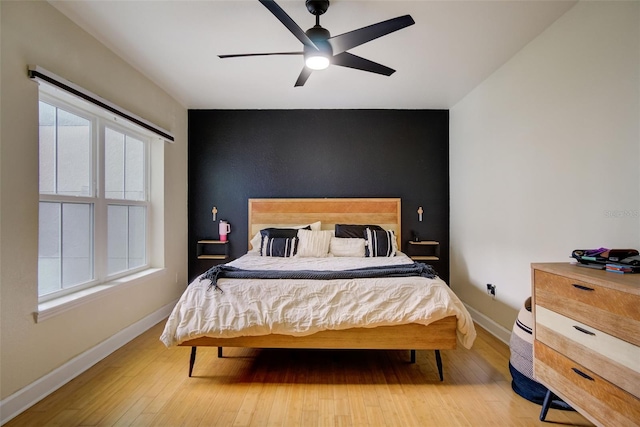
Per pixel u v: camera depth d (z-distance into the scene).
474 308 3.31
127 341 2.68
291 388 1.99
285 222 3.96
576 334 1.41
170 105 3.53
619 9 1.68
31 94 1.82
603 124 1.78
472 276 3.36
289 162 4.04
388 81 3.13
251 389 1.97
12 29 1.71
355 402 1.84
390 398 1.88
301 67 2.82
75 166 2.33
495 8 2.00
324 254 3.47
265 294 2.07
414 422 1.67
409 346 2.05
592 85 1.85
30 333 1.80
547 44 2.21
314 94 3.50
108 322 2.47
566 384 1.46
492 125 2.94
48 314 1.90
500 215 2.81
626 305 1.18
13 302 1.71
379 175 4.02
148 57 2.64
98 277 2.53
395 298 2.04
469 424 1.65
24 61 1.78
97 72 2.36
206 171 4.03
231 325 2.00
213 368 2.24
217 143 4.03
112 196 2.74
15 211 1.73
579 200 1.95
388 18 2.09
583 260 1.59
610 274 1.38
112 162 2.74
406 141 4.00
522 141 2.49
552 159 2.17
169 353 2.48
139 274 2.98
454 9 2.00
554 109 2.15
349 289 2.07
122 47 2.48
